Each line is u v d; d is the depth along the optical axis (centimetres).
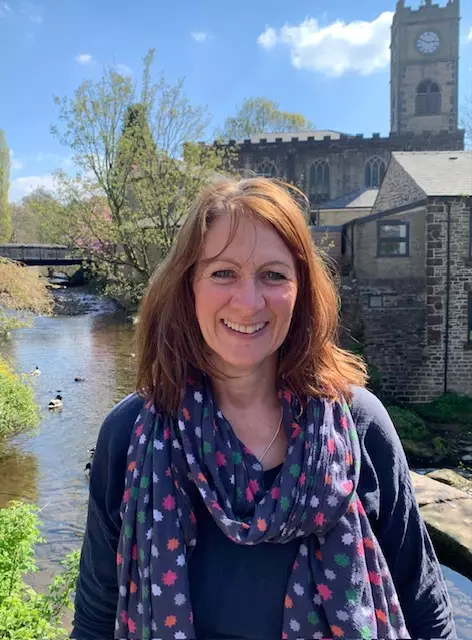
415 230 1662
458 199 1591
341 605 138
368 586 142
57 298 3653
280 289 155
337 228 2142
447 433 1460
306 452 148
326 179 4341
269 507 142
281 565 144
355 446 154
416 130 4947
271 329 155
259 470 150
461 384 1638
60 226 2152
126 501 150
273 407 164
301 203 188
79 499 895
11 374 1277
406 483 161
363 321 1686
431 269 1619
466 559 508
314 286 166
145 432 155
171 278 161
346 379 168
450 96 4894
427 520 551
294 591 141
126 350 2170
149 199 2142
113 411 169
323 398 159
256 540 139
